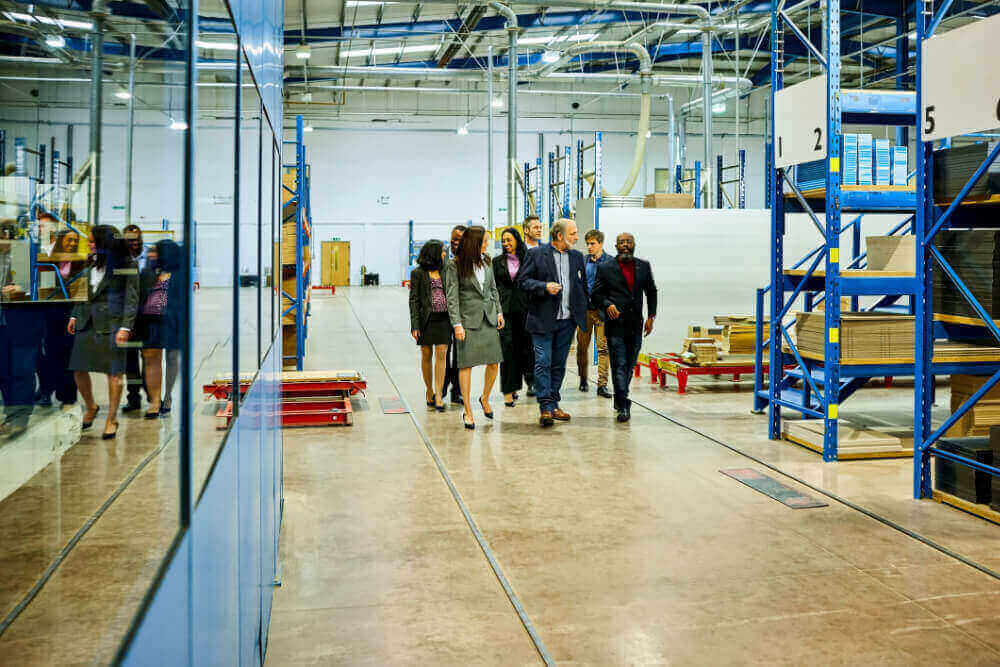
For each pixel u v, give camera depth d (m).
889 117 6.88
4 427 0.90
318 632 3.19
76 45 0.91
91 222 0.96
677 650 3.04
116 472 0.96
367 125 34.75
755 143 33.72
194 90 1.14
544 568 3.88
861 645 3.08
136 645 0.76
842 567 3.89
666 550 4.13
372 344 14.04
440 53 27.08
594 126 34.38
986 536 4.34
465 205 35.62
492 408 8.20
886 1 15.86
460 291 7.10
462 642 3.11
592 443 6.62
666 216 11.21
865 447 6.09
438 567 3.89
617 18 20.81
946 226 5.45
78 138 0.92
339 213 34.88
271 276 3.47
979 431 5.70
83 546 0.92
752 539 4.30
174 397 1.04
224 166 1.55
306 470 5.75
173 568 0.97
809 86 6.39
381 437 6.84
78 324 0.95
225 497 1.57
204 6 1.28
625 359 7.46
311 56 26.77
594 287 7.46
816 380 6.47
